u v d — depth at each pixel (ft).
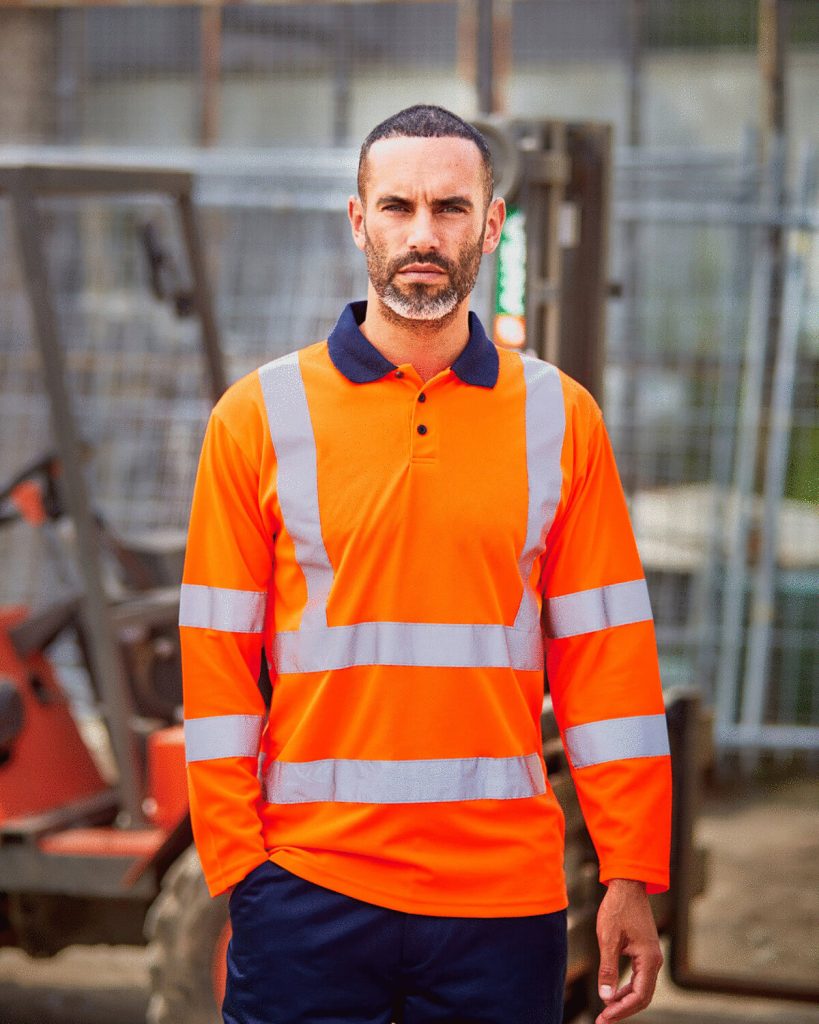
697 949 18.45
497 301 14.34
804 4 29.66
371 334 7.76
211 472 7.71
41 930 15.10
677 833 14.76
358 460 7.49
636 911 7.66
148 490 26.27
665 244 27.86
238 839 7.49
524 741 7.64
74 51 32.09
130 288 27.25
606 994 7.64
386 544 7.43
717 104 30.12
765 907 20.06
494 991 7.42
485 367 7.68
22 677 15.44
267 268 27.37
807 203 25.98
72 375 26.76
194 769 7.61
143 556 15.99
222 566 7.66
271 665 7.82
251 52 31.55
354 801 7.43
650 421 27.78
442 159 7.30
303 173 27.27
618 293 15.16
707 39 30.01
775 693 27.22
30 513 14.84
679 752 14.70
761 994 14.84
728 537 27.22
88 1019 16.28
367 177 7.45
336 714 7.50
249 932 7.53
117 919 14.96
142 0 31.68
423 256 7.32
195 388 26.48
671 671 26.58
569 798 12.73
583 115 30.66
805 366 26.63
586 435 7.88
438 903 7.38
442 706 7.43
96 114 32.19
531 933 7.52
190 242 16.11
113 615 14.55
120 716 14.56
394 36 31.07
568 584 7.88
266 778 7.74
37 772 15.20
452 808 7.41
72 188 14.40
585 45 30.45
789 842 22.89
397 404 7.55
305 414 7.61
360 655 7.47
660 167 26.61
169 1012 13.25
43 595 24.27
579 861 12.90
